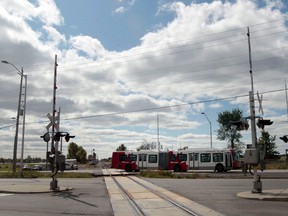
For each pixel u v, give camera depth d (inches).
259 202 589.3
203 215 455.8
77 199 660.7
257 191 694.5
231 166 1764.3
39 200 645.9
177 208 524.7
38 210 515.8
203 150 1814.7
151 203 584.4
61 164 855.7
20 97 1788.9
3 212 494.0
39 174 1726.1
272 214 462.6
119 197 679.7
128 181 1154.0
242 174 1437.0
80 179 1358.3
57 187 848.3
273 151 3046.3
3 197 700.7
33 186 949.2
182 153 1854.1
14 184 1059.3
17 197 699.4
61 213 487.8
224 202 590.2
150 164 1926.7
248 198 633.6
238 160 1802.4
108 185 984.9
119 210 513.7
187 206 542.9
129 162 1969.7
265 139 3026.6
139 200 627.2
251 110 753.0
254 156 699.4
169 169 1866.4
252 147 730.2
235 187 871.7
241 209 509.4
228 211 490.0
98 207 549.6
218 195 695.1
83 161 5570.9
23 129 1713.8
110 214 481.1
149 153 1941.4
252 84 771.4
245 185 929.5
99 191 824.9
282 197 614.5
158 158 1916.8
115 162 2001.7
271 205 551.8
